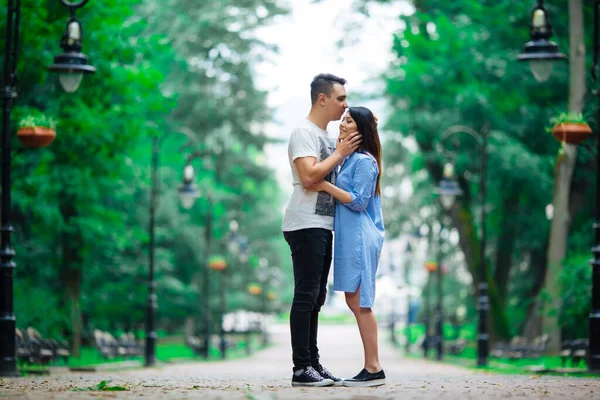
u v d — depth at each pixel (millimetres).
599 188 15781
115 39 27203
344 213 8578
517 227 40031
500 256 40938
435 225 48812
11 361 15055
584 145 16766
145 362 26734
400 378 11578
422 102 35844
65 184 28109
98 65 26859
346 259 8539
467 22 36344
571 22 29891
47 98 26859
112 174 28781
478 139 32688
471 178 37781
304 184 8406
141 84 28312
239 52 52438
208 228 40750
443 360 34281
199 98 52875
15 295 28344
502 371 21375
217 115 53219
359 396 7086
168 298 49719
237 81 54094
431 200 43844
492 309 38656
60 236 30969
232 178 57938
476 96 32969
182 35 50438
